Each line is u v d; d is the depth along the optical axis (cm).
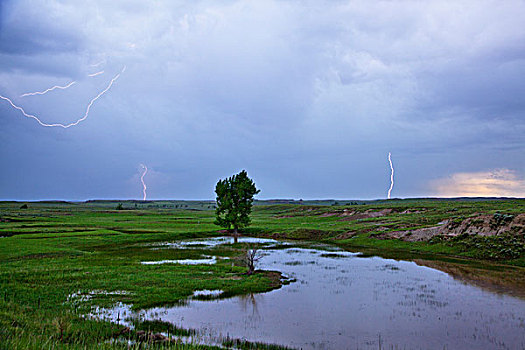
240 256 4762
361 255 4916
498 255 4250
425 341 1822
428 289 2927
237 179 8100
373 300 2583
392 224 7031
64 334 1683
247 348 1711
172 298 2570
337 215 11444
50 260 3966
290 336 1889
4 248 4616
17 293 2522
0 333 1487
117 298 2523
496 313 2277
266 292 2828
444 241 5178
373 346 1758
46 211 17050
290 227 8538
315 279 3328
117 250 5181
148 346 1603
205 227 9019
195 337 1848
